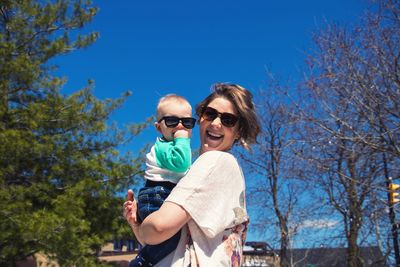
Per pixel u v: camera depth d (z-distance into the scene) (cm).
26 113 1603
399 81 1365
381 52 1387
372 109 1377
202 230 217
